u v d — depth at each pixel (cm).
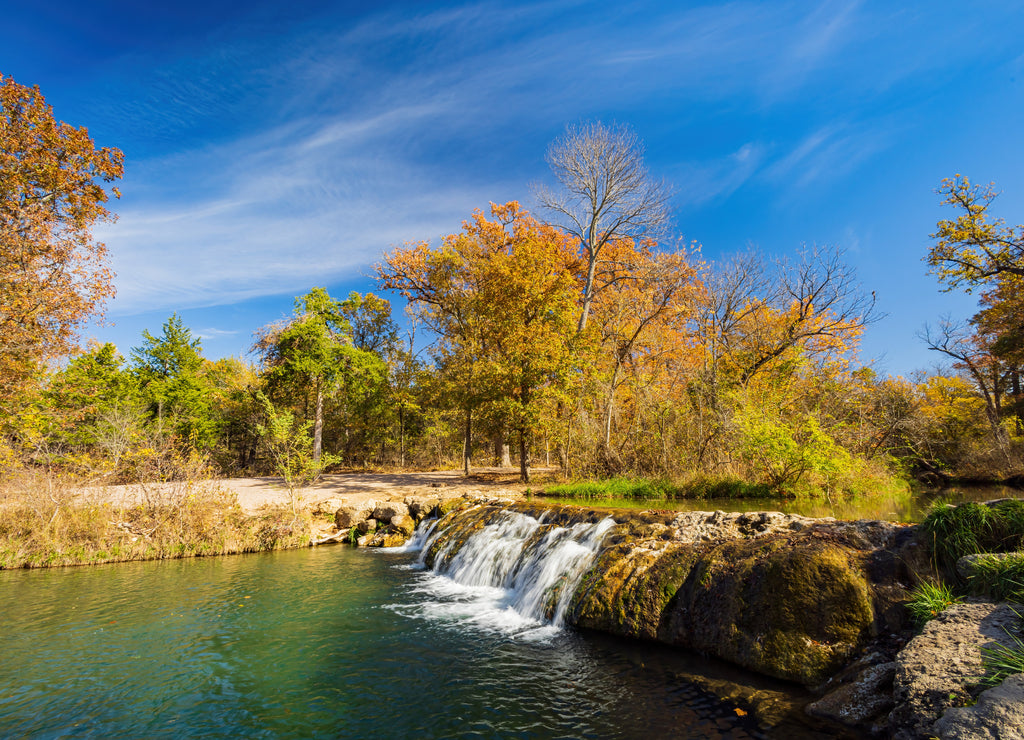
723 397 1661
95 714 538
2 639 749
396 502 1600
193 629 785
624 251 3128
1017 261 2158
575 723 488
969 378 3088
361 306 3350
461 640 727
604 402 1989
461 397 2048
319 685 595
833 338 1991
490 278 2259
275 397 2762
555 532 986
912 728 370
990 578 488
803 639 548
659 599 691
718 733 452
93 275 1855
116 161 1953
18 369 1619
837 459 1269
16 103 1711
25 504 1261
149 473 1420
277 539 1423
